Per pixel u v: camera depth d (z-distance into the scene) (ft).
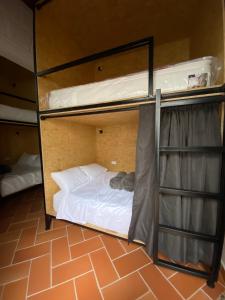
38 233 6.68
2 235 6.56
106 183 8.34
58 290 4.15
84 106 5.64
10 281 4.40
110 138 11.07
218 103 4.08
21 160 14.70
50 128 7.45
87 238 6.27
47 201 7.22
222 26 4.16
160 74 4.50
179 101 4.07
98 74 11.26
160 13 6.90
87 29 8.09
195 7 6.52
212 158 4.23
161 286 4.23
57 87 7.95
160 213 4.91
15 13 6.61
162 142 4.67
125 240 5.86
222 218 3.92
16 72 12.85
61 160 8.22
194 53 7.45
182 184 4.61
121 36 8.61
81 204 6.30
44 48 7.11
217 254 4.05
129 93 5.00
